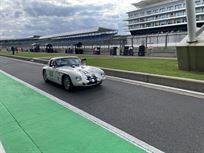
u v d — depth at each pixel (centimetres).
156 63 1828
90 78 978
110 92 950
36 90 1048
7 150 459
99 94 924
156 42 4772
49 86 1136
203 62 1261
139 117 633
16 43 13875
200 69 1285
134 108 718
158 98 827
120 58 2669
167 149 443
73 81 967
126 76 1295
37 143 485
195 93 870
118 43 4753
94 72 1012
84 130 549
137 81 1181
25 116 672
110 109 718
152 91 942
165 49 3133
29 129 568
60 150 448
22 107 770
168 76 1059
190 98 806
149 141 480
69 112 698
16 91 1043
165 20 9725
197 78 1042
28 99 882
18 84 1229
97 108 734
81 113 685
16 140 505
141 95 880
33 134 534
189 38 1320
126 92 941
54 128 568
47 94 957
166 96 849
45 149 456
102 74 1043
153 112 670
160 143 470
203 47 1237
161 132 525
